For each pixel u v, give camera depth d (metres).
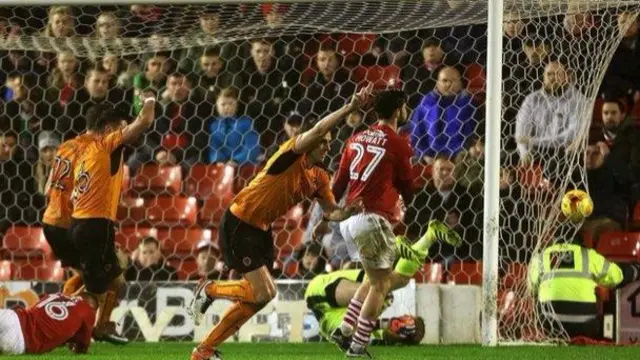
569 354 30.19
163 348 33.09
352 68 44.47
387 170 27.22
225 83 44.25
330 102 42.66
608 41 34.62
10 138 44.66
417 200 41.16
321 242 39.16
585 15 34.81
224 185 44.06
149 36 41.16
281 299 36.44
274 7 37.31
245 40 44.03
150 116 30.47
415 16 36.31
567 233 35.41
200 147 44.50
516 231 35.41
